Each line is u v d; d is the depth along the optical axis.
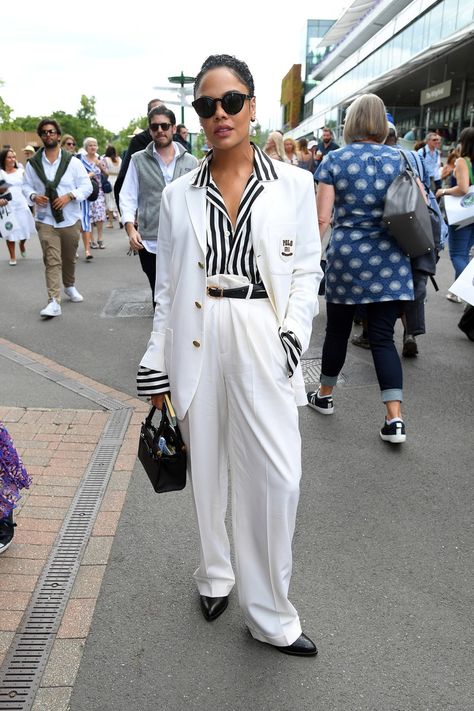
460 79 19.62
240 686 2.08
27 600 2.46
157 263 2.13
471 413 4.24
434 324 6.30
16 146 28.58
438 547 2.82
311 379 4.86
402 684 2.10
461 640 2.29
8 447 2.53
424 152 10.05
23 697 2.04
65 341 5.88
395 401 3.73
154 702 2.02
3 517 2.62
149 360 2.13
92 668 2.15
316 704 2.02
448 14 18.05
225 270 1.94
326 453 3.69
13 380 4.80
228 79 1.82
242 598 2.16
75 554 2.74
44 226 6.65
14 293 8.08
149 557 2.73
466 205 6.34
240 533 2.11
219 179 1.94
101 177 11.90
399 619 2.38
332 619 2.38
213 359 1.99
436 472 3.48
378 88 24.08
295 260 2.00
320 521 3.01
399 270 3.65
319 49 55.03
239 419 2.00
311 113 49.69
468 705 2.02
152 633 2.31
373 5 31.70
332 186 3.64
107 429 3.93
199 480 2.15
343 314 3.90
